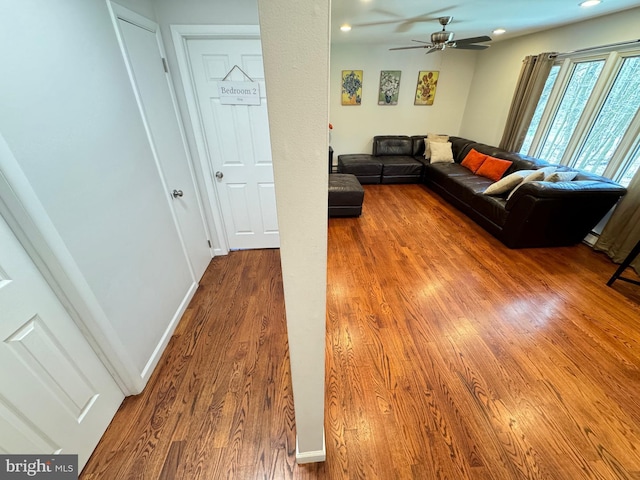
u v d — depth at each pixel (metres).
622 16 2.70
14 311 0.94
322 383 0.97
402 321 1.97
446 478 1.17
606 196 2.46
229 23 1.93
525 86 3.85
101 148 1.28
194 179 2.37
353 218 3.65
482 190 3.46
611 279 2.26
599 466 1.19
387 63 5.02
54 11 1.05
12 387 0.93
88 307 1.18
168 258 1.89
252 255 2.83
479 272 2.50
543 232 2.73
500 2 2.42
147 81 1.71
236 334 1.88
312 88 0.47
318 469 1.20
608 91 2.91
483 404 1.44
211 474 1.18
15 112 0.90
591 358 1.67
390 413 1.40
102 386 1.32
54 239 1.03
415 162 4.98
